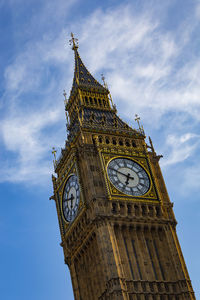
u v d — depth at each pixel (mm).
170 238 87500
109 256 81125
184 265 85562
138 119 101375
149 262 84438
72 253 91000
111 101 107312
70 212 91875
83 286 88375
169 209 90875
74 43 118938
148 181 92062
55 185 98312
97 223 84250
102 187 88125
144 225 87250
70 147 94000
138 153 95000
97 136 94438
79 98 105750
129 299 78625
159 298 80875
